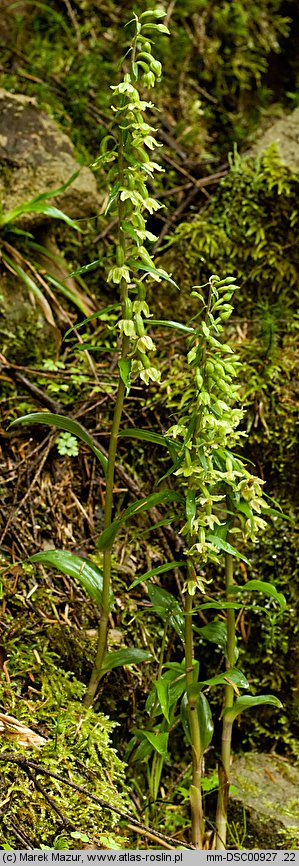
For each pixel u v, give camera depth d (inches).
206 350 77.0
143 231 75.9
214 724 109.1
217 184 135.9
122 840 81.1
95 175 135.1
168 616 87.0
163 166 141.0
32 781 78.5
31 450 112.7
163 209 136.2
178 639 108.6
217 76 153.0
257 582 81.1
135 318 76.6
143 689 102.7
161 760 93.1
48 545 106.7
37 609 97.9
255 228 122.6
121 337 80.0
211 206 128.6
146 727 89.9
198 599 109.1
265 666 109.0
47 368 117.2
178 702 106.1
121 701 101.3
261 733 107.7
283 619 108.1
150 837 81.4
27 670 90.7
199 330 75.2
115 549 109.8
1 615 95.7
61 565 85.8
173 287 123.6
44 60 143.2
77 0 149.3
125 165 76.8
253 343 117.0
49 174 125.5
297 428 111.2
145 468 116.3
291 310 122.4
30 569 100.9
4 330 119.9
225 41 155.0
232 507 83.5
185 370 117.0
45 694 88.2
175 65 150.3
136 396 117.2
